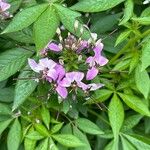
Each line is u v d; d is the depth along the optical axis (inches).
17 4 13.8
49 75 11.9
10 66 13.1
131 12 13.0
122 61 13.4
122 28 14.6
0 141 14.3
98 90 13.4
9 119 13.2
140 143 13.6
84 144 12.7
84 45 12.3
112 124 13.1
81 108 13.8
